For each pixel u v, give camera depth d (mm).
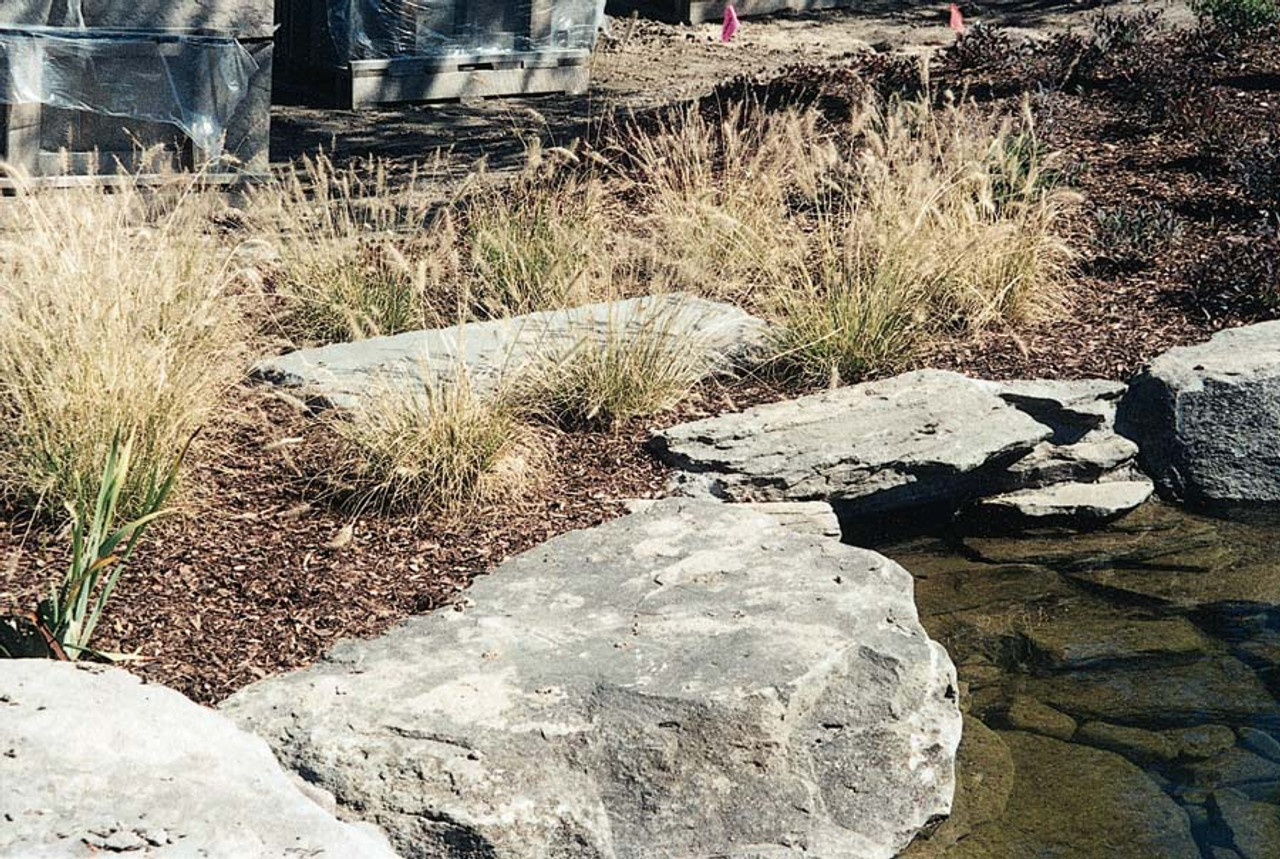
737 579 5449
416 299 8211
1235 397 7422
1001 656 5832
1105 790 4945
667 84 15992
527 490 6312
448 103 15258
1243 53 13672
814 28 18609
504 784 4359
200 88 10664
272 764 3727
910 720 4828
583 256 8680
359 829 3848
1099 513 7043
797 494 6594
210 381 6434
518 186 10117
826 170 10391
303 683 4656
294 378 6949
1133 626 6082
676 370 7363
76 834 3213
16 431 5793
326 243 8375
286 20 15914
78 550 4594
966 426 7066
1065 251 8578
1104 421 7473
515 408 6777
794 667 4781
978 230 8547
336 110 14805
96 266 6355
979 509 7059
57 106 10203
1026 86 12758
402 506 6102
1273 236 9109
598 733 4523
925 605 6234
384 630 5152
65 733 3535
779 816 4555
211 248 7969
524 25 15469
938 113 12062
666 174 10664
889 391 7309
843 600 5273
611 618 5137
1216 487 7328
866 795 4688
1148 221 9414
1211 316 8461
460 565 5668
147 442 5836
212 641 5031
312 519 5938
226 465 6285
